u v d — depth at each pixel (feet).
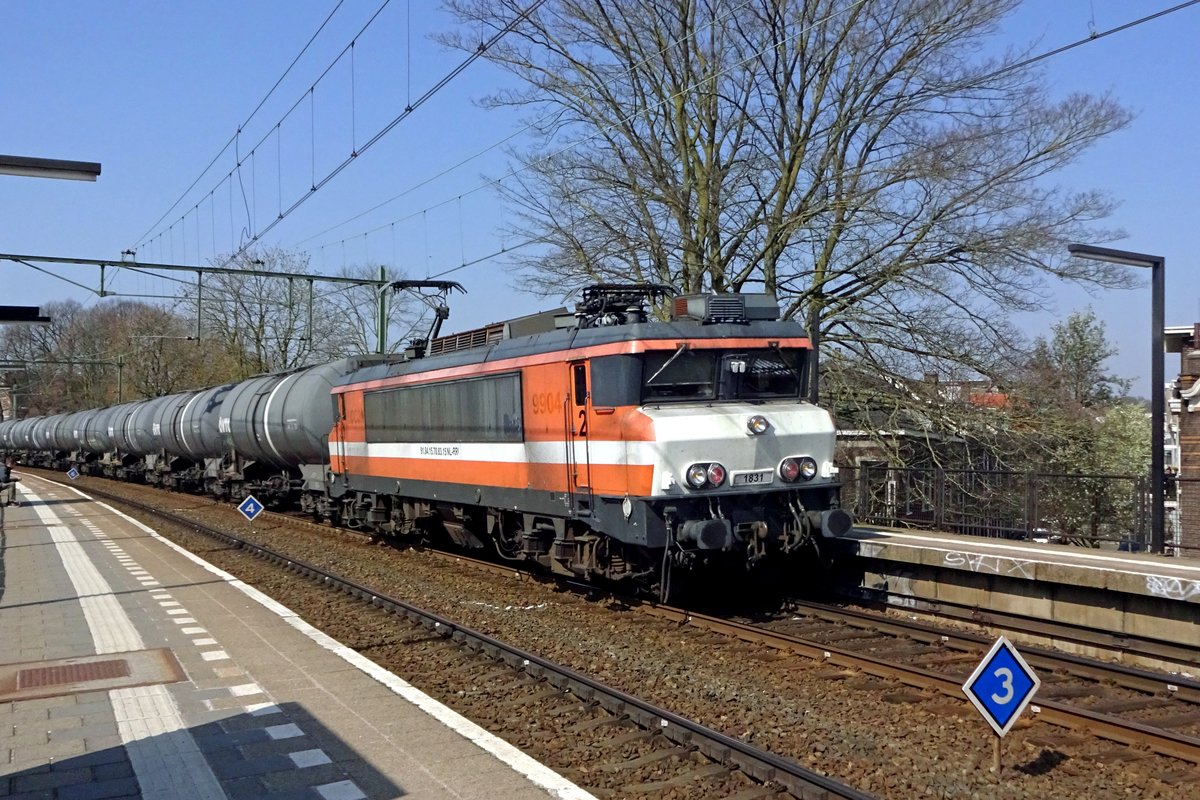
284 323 159.22
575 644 35.53
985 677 21.75
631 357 38.22
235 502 104.17
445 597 45.80
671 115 75.72
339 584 48.67
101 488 143.43
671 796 20.56
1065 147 62.95
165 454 123.13
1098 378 113.39
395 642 36.24
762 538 38.75
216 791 19.98
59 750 22.62
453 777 20.58
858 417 71.36
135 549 64.59
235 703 26.22
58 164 40.96
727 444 37.91
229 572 55.11
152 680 28.78
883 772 21.91
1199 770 22.07
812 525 39.52
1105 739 24.26
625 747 23.76
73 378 283.79
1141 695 28.48
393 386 60.59
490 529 50.85
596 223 73.82
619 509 38.29
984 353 68.23
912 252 68.44
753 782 21.24
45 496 128.47
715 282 72.84
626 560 40.96
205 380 194.80
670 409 38.29
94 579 50.42
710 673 31.24
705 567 40.98
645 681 30.09
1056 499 58.59
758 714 26.32
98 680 28.96
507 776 20.63
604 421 38.93
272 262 159.33
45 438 203.21
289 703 26.13
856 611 40.11
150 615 39.52
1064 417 67.97
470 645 34.81
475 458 49.98
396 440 60.44
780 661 32.71
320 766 21.30
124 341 242.58
